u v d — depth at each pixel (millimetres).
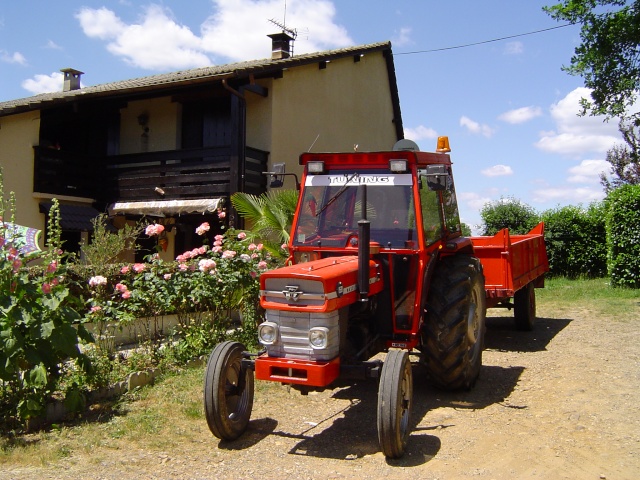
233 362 5102
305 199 6219
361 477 4410
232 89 12539
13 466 4504
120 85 15992
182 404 5871
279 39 16531
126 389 6188
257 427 5465
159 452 4840
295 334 4770
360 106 18016
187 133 15438
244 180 13039
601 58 11742
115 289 7637
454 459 4734
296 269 4930
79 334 5512
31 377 5121
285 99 14531
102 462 4617
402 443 4719
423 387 6707
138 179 14547
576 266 17344
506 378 7062
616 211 14336
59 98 13289
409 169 5973
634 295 13188
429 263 5941
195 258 8992
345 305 4895
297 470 4535
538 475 4438
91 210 14836
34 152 13820
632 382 6730
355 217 5992
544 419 5629
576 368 7438
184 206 13375
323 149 16078
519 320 9992
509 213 18438
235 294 8031
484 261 8742
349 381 6891
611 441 5059
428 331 6000
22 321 5020
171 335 7590
